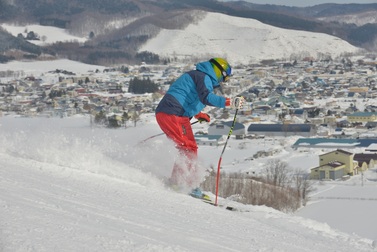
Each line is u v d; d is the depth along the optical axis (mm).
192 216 5441
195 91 7176
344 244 5855
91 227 3648
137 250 3248
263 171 41469
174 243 3750
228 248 4086
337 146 64125
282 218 6793
